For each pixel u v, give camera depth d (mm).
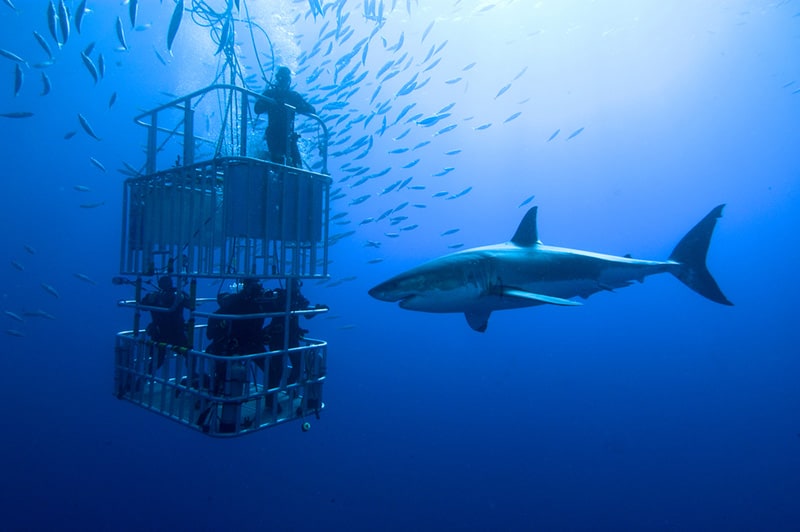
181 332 6711
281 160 6352
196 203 6285
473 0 23969
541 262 5832
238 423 4863
